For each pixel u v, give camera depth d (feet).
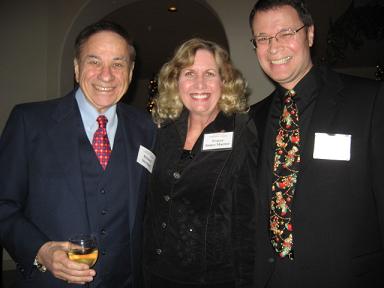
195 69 7.02
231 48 14.93
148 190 7.23
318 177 5.60
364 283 5.31
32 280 5.53
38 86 16.74
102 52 5.90
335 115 5.67
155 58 35.60
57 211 5.57
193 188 6.64
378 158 5.18
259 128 6.71
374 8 16.88
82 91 6.15
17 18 16.69
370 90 5.57
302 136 5.98
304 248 5.61
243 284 6.40
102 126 6.31
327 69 6.29
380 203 5.18
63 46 16.63
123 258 6.20
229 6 15.03
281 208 5.92
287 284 5.81
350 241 5.34
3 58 16.60
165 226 6.65
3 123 16.57
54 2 16.79
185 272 6.35
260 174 6.34
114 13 23.17
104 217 6.00
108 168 6.17
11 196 5.47
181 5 21.83
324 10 17.15
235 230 6.58
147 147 6.98
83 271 4.72
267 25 6.05
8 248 5.24
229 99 7.18
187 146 7.25
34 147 5.71
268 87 14.58
